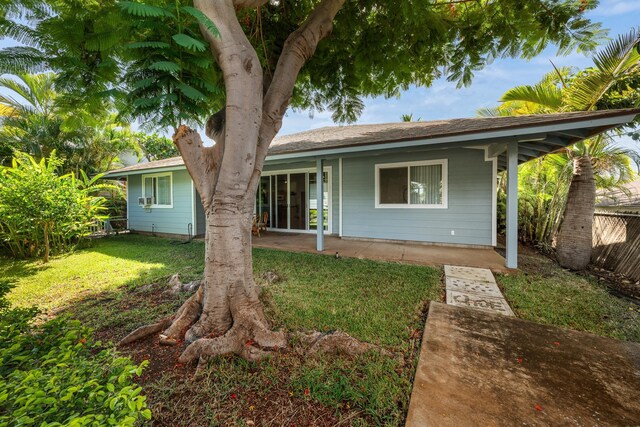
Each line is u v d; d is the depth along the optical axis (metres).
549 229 7.35
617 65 4.92
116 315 3.19
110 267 5.58
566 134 4.61
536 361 2.25
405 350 2.46
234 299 2.62
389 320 3.02
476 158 6.95
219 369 2.15
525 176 8.91
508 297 3.77
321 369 2.13
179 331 2.69
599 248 5.79
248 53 2.46
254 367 2.20
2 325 1.46
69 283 4.56
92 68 2.22
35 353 1.31
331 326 2.88
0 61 1.80
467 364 2.21
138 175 11.16
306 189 9.95
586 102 5.59
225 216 2.56
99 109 2.57
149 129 2.21
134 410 0.96
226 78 2.42
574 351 2.41
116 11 1.95
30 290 4.21
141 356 2.38
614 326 2.95
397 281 4.41
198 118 2.47
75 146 11.85
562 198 7.09
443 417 1.68
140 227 11.23
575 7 3.46
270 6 3.70
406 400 1.85
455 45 4.34
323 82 4.57
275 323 2.91
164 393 1.91
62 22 1.92
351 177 8.52
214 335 2.54
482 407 1.75
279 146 8.30
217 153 2.66
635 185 10.75
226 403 1.83
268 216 10.70
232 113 2.45
